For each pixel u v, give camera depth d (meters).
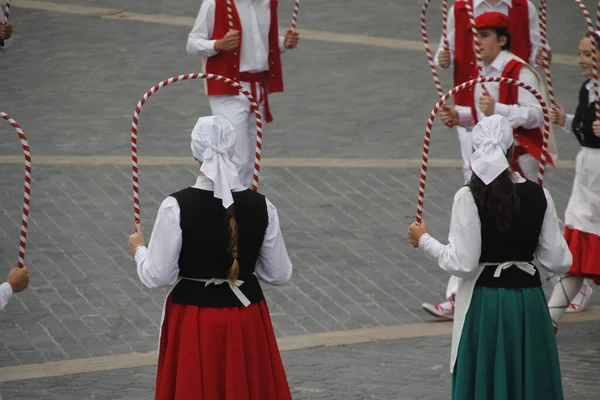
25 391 17.78
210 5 24.09
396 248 25.36
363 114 35.25
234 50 24.09
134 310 21.78
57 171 29.28
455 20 22.98
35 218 26.23
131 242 14.41
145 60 40.59
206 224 13.55
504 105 20.48
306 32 44.50
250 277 14.01
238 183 13.71
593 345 20.25
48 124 33.44
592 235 19.98
